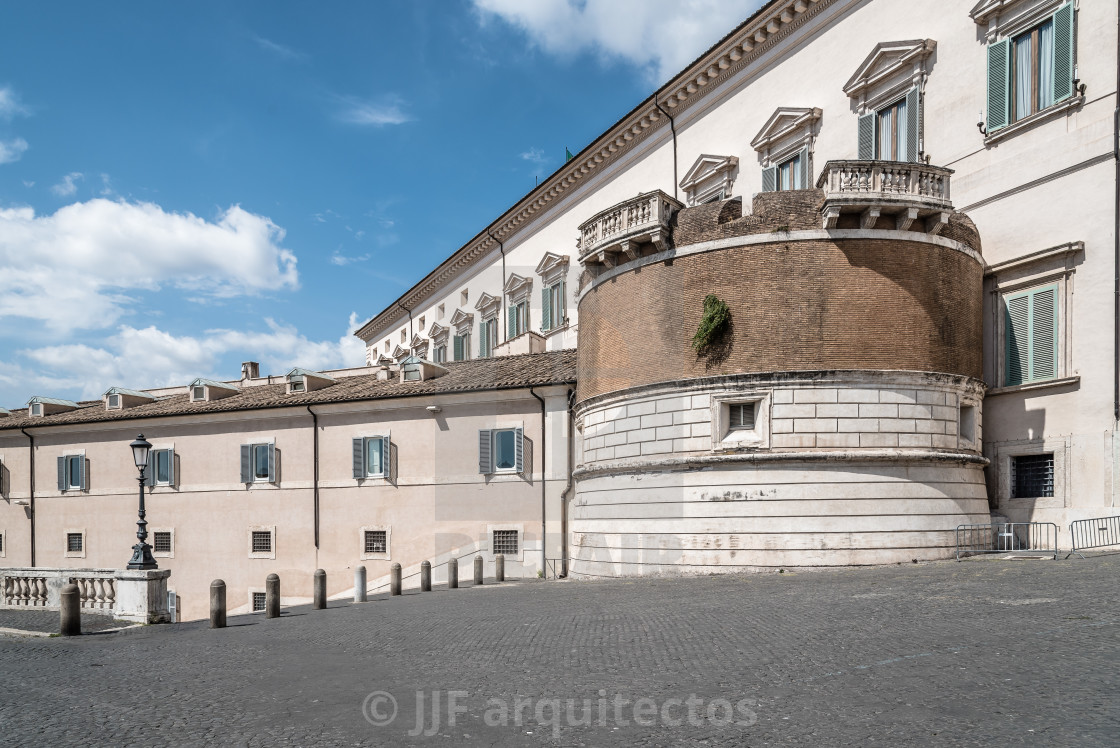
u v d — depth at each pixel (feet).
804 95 100.37
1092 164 68.54
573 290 141.18
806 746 19.76
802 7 99.25
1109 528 64.59
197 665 41.04
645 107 126.00
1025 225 73.72
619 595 58.03
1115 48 67.36
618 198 135.74
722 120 114.42
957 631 33.14
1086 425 67.46
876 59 88.43
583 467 83.10
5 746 25.90
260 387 140.05
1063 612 35.53
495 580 89.20
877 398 67.67
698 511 70.54
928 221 69.87
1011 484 73.77
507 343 138.62
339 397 113.19
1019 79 75.20
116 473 130.72
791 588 53.42
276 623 61.52
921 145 83.82
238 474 120.57
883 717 21.67
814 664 28.78
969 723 20.66
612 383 80.23
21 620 69.31
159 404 138.31
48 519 135.54
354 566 110.52
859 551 66.03
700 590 56.75
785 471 67.77
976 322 73.82
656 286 76.28
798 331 68.90
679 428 72.90
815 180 97.96
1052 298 71.05
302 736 24.04
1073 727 19.75
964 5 80.23
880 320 68.49
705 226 73.67
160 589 68.85
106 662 44.68
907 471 67.41
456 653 37.01
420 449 107.76
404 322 226.79
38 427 136.15
